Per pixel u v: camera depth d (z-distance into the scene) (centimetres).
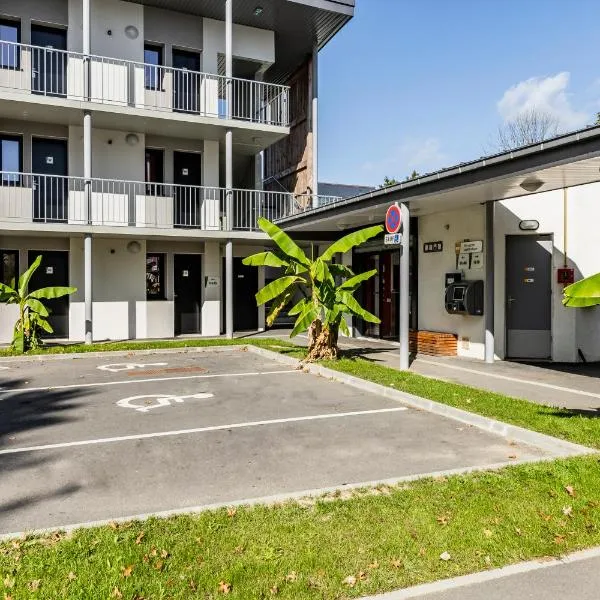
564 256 1105
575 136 641
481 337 1139
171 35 1680
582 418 644
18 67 1516
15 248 1525
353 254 1616
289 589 305
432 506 407
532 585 316
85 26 1416
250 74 1950
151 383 933
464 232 1173
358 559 336
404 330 1009
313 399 802
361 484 451
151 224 1655
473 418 660
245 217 1953
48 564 324
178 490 451
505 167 764
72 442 586
